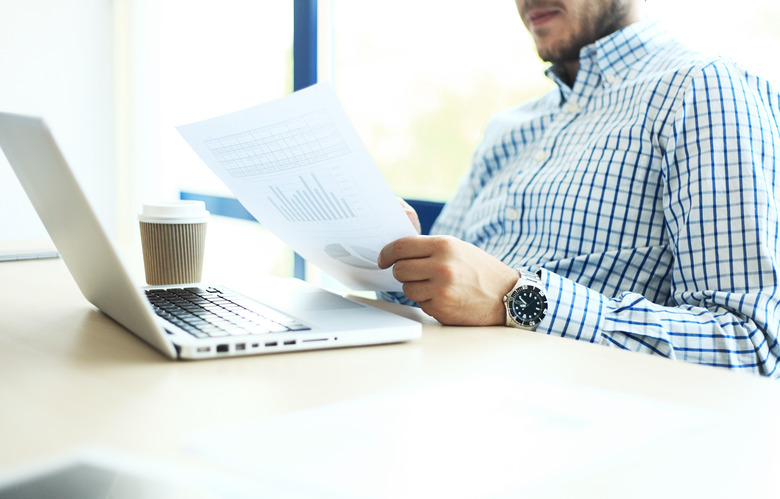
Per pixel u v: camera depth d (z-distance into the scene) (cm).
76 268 72
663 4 146
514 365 60
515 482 35
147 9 294
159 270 93
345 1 235
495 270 79
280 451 38
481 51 216
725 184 98
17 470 35
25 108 279
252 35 268
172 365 56
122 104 297
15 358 58
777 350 89
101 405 46
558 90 137
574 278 112
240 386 51
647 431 43
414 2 230
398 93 237
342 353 62
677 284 102
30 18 277
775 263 95
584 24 128
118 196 302
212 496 64
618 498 34
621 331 82
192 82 303
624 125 113
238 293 83
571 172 117
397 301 124
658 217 110
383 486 34
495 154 142
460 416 45
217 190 297
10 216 274
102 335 66
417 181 237
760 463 39
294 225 83
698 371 59
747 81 110
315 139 66
